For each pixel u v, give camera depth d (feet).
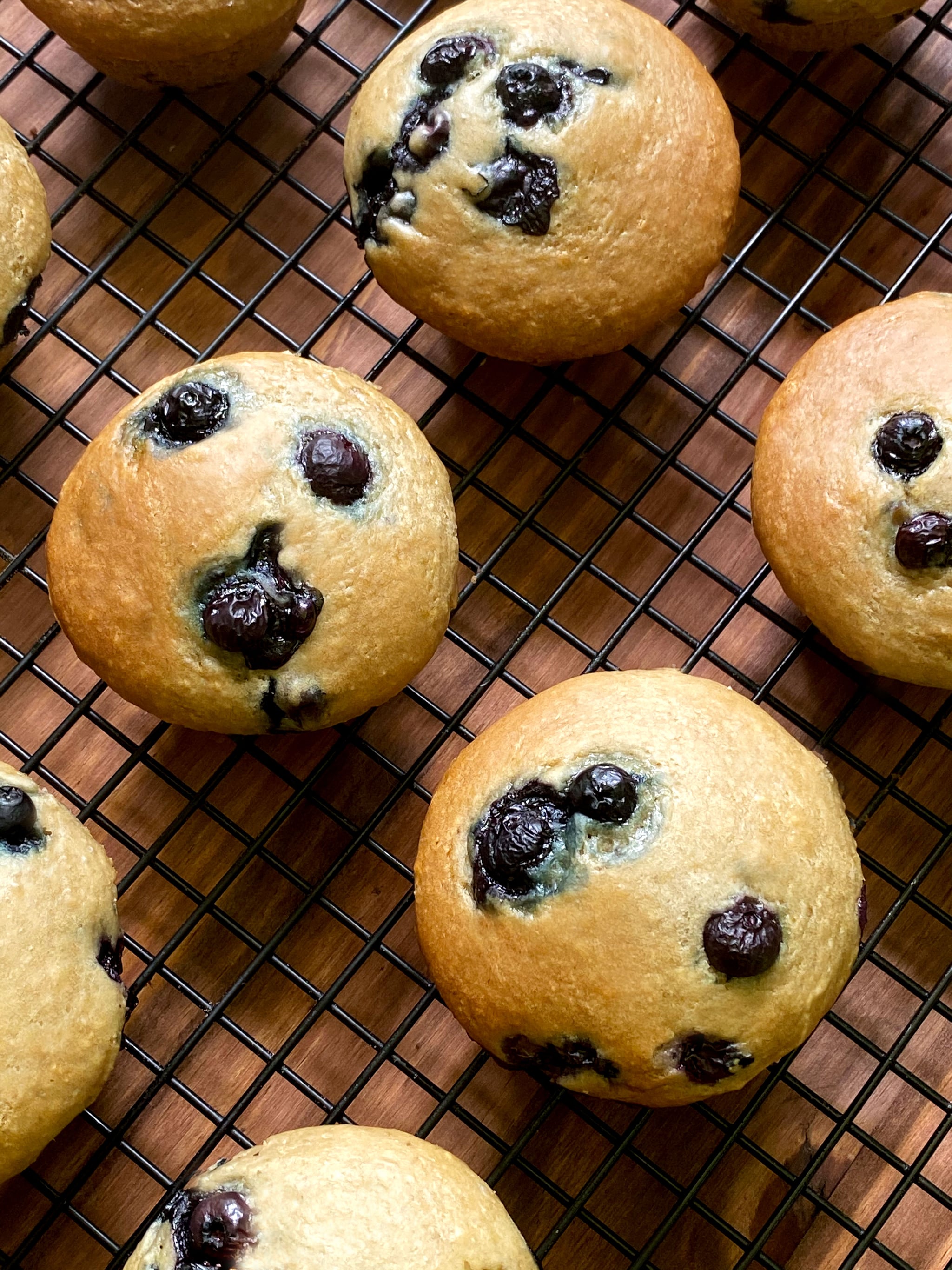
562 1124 0.88
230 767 0.91
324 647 0.83
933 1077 0.89
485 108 0.87
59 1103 0.81
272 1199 0.76
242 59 0.96
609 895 0.77
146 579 0.83
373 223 0.90
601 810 0.77
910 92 0.99
